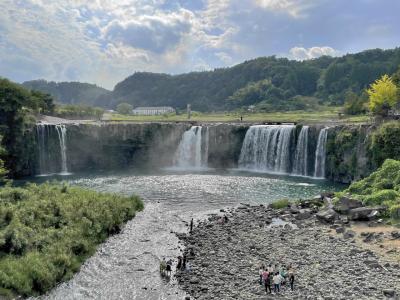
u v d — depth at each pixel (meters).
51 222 41.06
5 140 85.19
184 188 72.44
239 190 70.38
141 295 30.11
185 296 29.36
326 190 70.31
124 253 38.78
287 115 154.88
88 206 46.06
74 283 32.38
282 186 74.38
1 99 85.75
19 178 87.94
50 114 129.25
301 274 31.55
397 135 69.81
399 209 43.19
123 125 106.81
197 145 106.25
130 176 88.12
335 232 42.12
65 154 99.69
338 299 26.92
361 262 33.31
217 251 38.03
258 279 31.14
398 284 28.86
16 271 30.33
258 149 98.94
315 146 87.94
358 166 76.31
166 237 43.28
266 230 44.12
